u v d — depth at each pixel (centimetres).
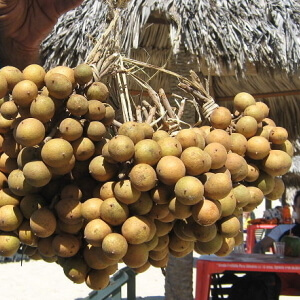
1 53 191
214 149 128
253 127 144
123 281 369
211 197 122
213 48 313
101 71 142
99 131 125
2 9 171
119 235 118
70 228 122
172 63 357
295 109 469
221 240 133
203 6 311
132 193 117
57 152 117
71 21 319
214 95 445
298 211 452
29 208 123
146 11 292
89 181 130
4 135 131
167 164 118
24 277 706
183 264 369
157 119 154
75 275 126
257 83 417
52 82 122
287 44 329
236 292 393
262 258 385
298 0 354
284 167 144
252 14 329
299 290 408
